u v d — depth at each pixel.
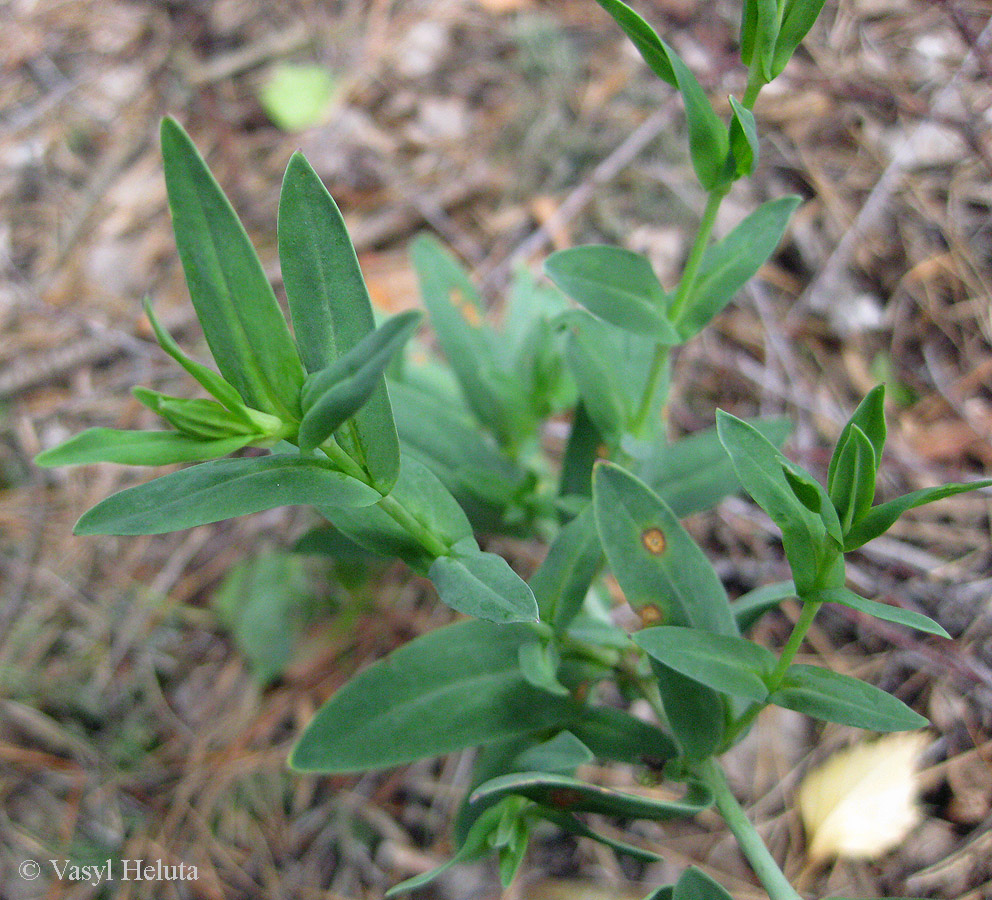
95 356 0.39
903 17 0.39
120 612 0.33
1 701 0.31
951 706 0.28
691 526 0.32
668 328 0.22
